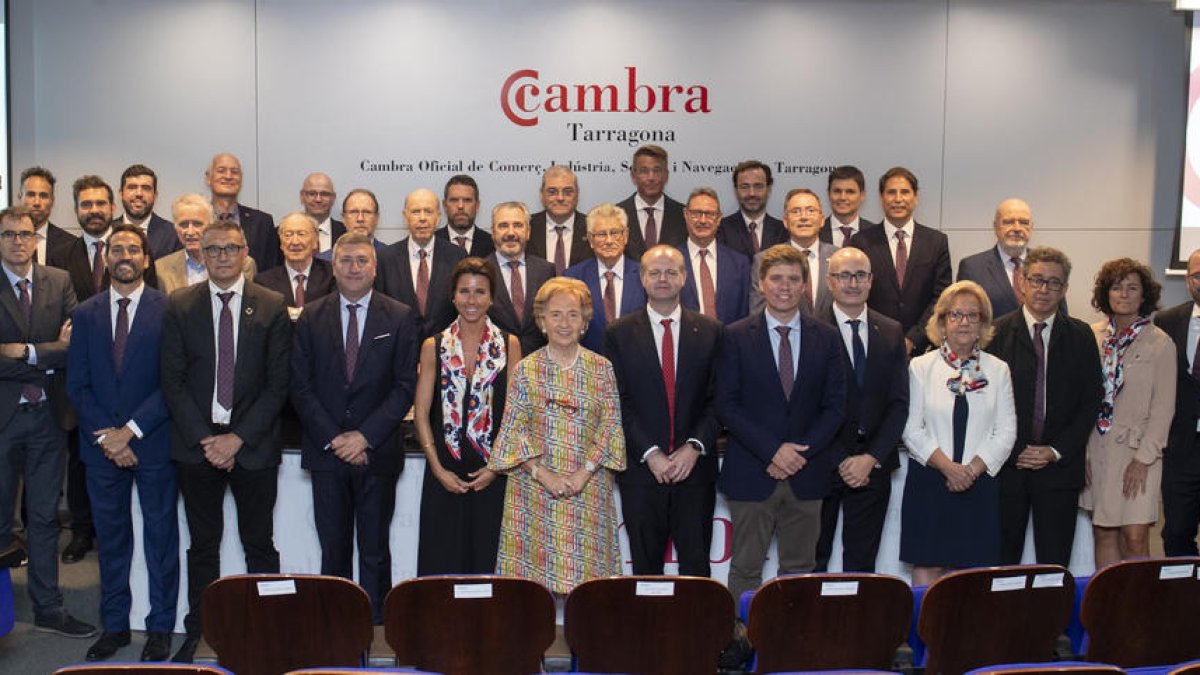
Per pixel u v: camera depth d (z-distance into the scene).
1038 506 3.90
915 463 3.83
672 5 6.16
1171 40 6.20
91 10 6.07
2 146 5.84
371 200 5.49
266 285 4.79
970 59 6.20
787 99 6.20
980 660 2.76
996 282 5.20
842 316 3.90
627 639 2.65
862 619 2.70
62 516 5.67
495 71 6.18
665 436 3.71
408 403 3.86
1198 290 4.23
